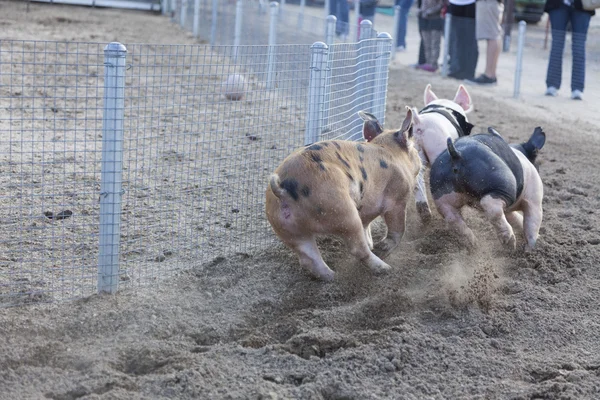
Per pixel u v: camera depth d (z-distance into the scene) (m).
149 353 5.10
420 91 16.06
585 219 8.06
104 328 5.44
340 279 6.33
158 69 15.02
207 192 8.12
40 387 4.69
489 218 6.52
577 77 15.73
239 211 7.65
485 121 13.23
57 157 9.32
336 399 4.78
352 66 8.59
